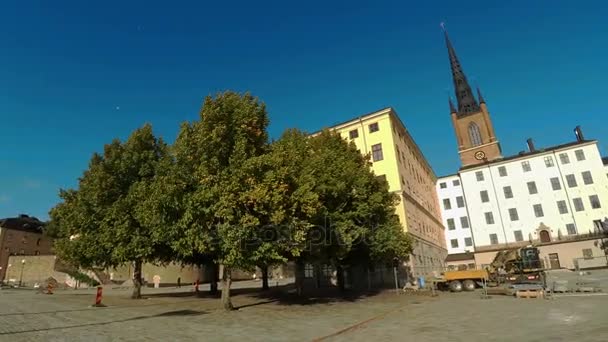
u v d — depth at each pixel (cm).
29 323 1441
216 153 1884
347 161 2881
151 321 1526
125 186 2744
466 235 7938
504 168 7094
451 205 8194
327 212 2319
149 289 4828
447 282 3098
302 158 2352
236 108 1997
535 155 6881
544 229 6556
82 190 2734
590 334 1036
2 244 7894
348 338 1144
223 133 1914
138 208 2361
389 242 2856
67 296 3272
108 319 1584
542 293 2161
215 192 1758
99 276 6078
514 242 6731
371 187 2944
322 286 4238
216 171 1853
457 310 1759
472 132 9856
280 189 1792
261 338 1152
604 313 1411
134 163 2758
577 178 6506
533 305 1809
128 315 1738
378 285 3991
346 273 4159
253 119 2016
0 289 5353
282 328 1343
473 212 7169
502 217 6919
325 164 2527
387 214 3064
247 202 1753
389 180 4447
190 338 1148
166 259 2920
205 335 1203
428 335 1150
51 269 6712
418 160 6266
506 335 1096
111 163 2741
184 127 1948
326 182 2358
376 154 4603
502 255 3222
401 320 1505
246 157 1902
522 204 6819
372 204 2764
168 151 2167
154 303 2394
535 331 1134
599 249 5944
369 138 4694
